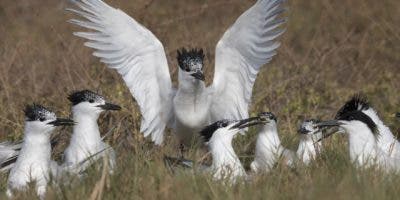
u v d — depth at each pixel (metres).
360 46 20.14
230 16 21.14
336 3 21.91
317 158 12.29
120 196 10.54
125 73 13.55
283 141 14.18
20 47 18.39
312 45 19.53
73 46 18.17
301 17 21.73
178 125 13.52
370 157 11.84
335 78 19.25
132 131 14.88
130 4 18.59
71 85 16.42
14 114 15.59
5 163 12.82
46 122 11.79
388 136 12.71
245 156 13.55
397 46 20.61
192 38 19.05
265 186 10.74
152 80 13.57
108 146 12.97
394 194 10.25
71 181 10.95
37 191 11.31
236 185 11.05
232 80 13.45
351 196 10.03
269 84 17.20
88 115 12.91
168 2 21.03
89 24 13.50
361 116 12.24
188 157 13.12
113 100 15.47
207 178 10.90
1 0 21.03
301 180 10.91
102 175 10.53
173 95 13.51
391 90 17.81
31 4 20.83
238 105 13.55
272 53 13.17
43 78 17.33
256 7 12.93
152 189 10.49
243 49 13.20
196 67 13.02
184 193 10.28
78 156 12.66
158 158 11.84
